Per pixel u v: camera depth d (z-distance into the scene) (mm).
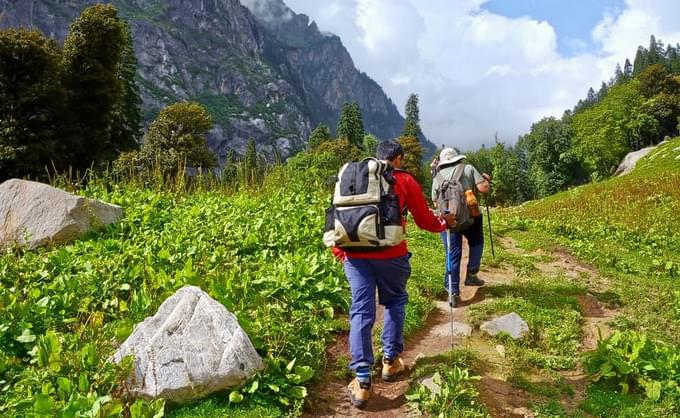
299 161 16641
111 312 6141
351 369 4840
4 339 5258
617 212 23328
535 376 5477
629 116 92500
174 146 52156
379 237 4543
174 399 4434
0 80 36781
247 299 6316
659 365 5270
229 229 9281
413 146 91438
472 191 7387
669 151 49844
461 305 7508
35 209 9039
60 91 39219
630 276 10156
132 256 7586
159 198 11484
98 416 3938
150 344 4590
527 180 114188
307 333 5840
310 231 9648
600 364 5504
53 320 5785
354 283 4773
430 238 11688
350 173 4711
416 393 4711
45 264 7422
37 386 4562
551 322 6762
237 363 4578
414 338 6367
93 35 43812
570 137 104688
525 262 10203
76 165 42062
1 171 36312
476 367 5461
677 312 7523
